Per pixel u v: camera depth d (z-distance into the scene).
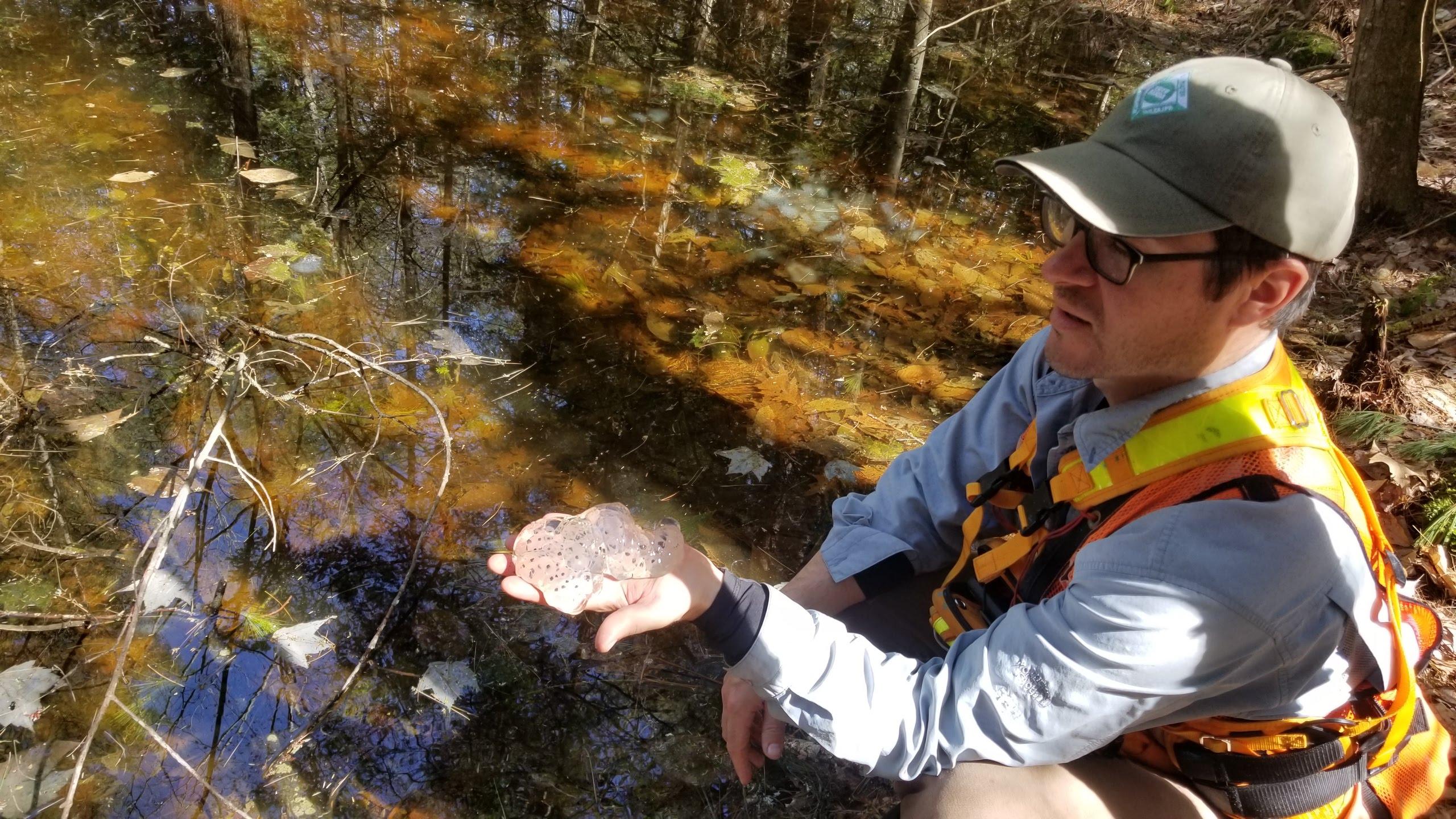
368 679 2.02
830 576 1.89
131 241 3.14
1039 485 1.58
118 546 2.18
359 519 2.35
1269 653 1.26
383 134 4.03
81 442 2.42
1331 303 3.70
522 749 1.93
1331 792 1.38
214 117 3.91
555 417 2.76
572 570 1.50
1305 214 1.16
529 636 2.16
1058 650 1.31
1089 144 1.30
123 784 1.77
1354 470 1.34
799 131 4.81
